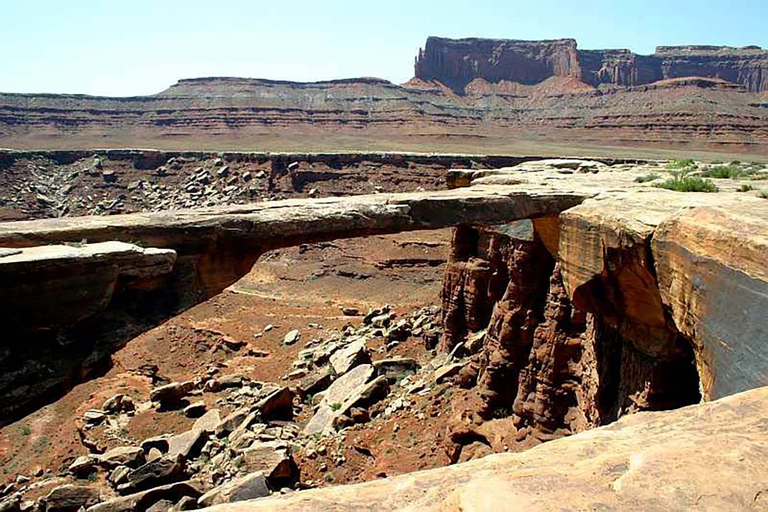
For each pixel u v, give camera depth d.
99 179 99.75
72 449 26.91
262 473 20.55
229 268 15.11
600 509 4.59
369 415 26.80
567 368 20.83
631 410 14.91
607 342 17.16
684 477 4.89
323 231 16.17
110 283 11.75
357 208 16.70
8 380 10.85
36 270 10.71
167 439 26.00
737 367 9.59
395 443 24.12
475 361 25.91
